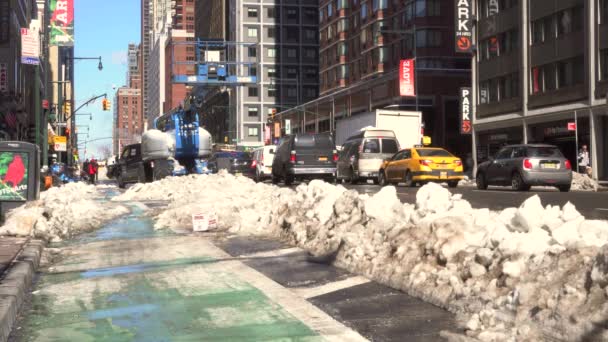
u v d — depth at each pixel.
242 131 116.00
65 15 49.72
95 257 8.12
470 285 4.82
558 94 37.09
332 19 83.88
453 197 7.46
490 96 44.88
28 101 66.25
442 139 59.12
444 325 4.44
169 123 29.77
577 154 30.83
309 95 117.81
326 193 9.15
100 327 4.70
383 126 34.47
